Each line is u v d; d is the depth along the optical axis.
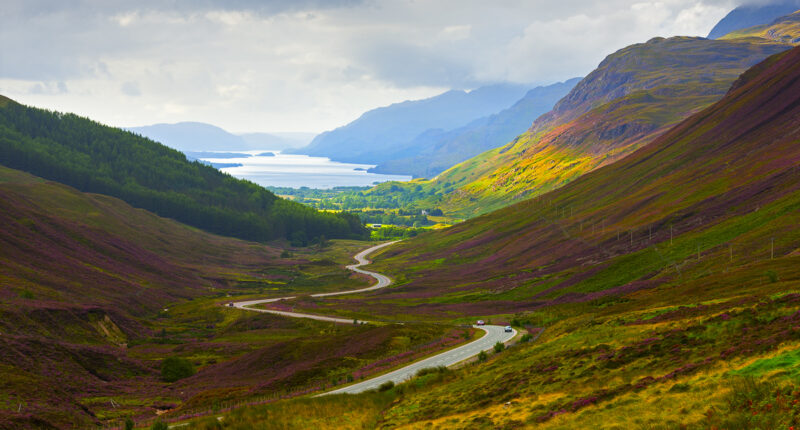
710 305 62.53
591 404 40.66
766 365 36.12
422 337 112.00
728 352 41.66
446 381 67.31
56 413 70.69
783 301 51.41
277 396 79.00
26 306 128.38
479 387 57.78
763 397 31.22
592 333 67.50
